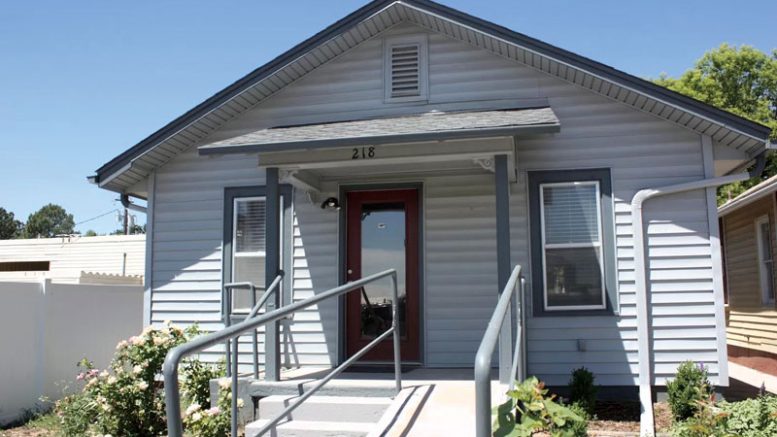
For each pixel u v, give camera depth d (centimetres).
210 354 928
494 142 709
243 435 654
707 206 806
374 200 900
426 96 875
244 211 947
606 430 716
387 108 884
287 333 900
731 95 2566
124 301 1148
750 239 1391
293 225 919
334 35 859
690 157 812
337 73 904
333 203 890
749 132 755
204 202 957
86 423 750
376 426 500
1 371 900
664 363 797
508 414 339
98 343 1078
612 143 831
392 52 891
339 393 640
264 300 711
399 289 875
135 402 737
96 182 941
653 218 816
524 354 704
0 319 907
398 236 886
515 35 802
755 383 1110
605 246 819
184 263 954
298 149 732
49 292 988
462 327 846
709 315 793
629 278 813
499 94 859
